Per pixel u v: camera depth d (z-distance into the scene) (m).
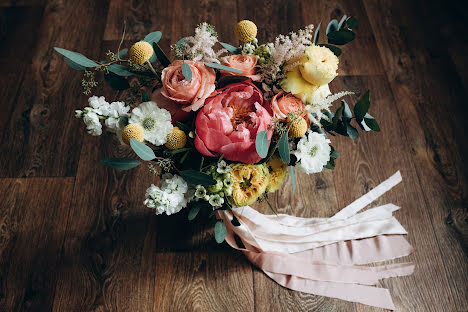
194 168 1.05
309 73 0.95
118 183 1.52
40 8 1.94
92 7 1.94
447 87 1.75
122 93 1.71
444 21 1.93
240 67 1.00
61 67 1.78
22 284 1.35
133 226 1.44
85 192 1.50
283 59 0.99
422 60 1.82
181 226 1.44
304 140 1.00
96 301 1.33
